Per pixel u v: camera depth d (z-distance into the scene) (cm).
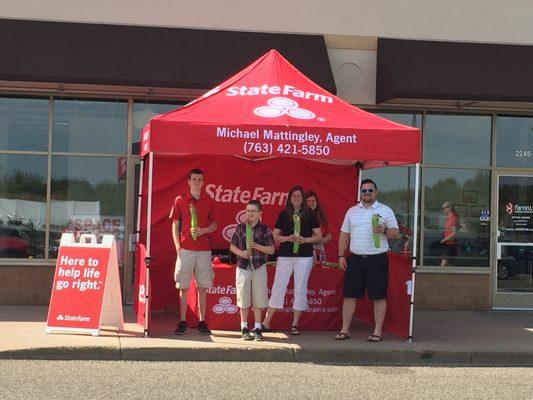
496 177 1223
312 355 802
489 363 829
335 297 932
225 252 1023
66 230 1131
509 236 1225
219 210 1043
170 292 1020
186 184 1034
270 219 1053
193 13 1120
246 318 849
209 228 862
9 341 789
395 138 824
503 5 1190
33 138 1127
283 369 755
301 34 1148
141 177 995
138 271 973
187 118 812
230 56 1090
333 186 1050
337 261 1047
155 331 880
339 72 1170
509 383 721
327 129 812
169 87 1052
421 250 1200
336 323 934
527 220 1230
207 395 633
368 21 1167
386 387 686
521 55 1168
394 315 920
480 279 1209
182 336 851
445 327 1011
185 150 791
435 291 1198
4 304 1107
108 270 860
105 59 1048
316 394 649
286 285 883
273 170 1048
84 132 1138
